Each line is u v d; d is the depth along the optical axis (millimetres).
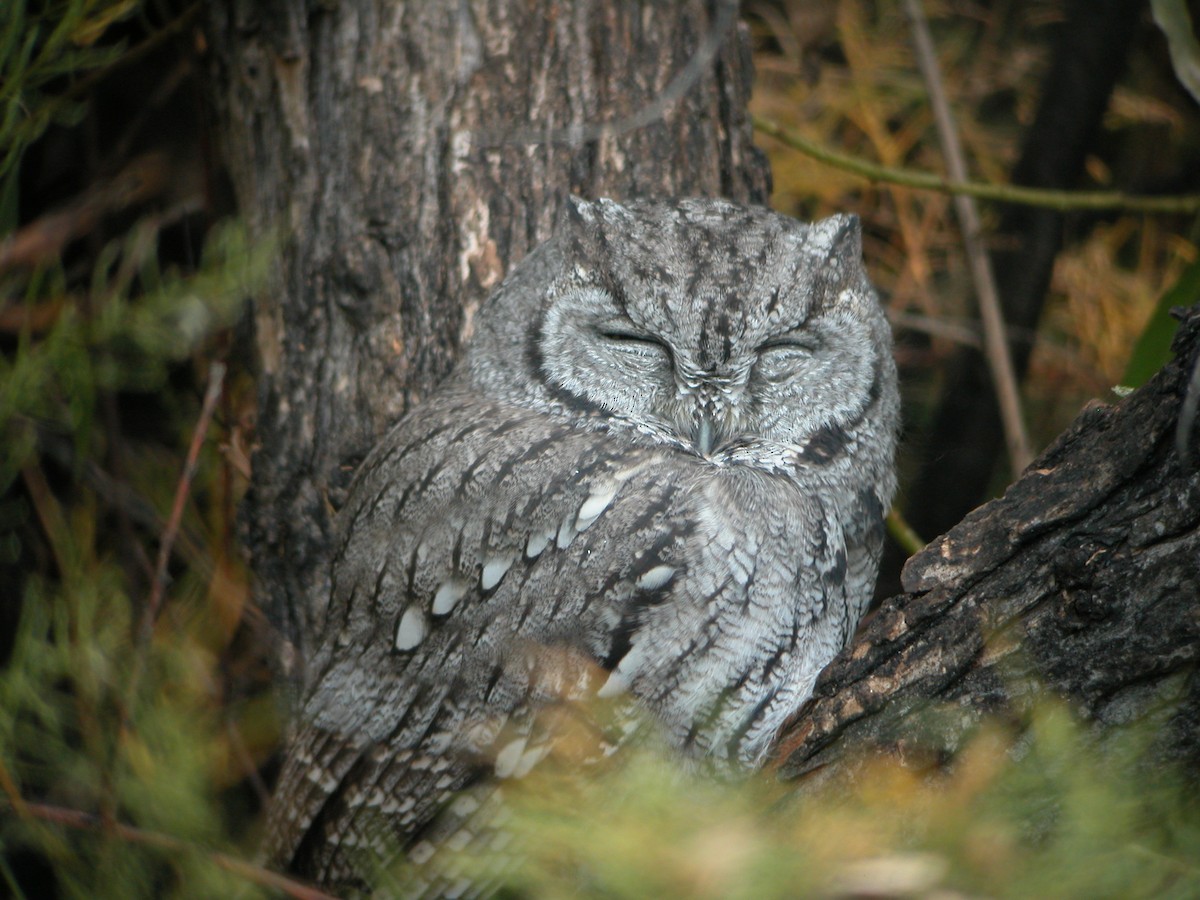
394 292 3361
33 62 3361
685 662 3307
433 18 3367
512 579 3316
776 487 3320
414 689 3322
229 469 3389
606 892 3211
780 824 3264
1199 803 3229
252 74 3375
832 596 3324
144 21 3393
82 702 3336
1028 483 3264
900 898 3199
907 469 3420
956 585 3264
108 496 3387
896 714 3268
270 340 3371
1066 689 3248
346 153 3367
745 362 3324
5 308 3371
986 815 3215
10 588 3398
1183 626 3238
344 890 3330
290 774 3340
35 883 3381
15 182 3359
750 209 3340
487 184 3363
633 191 3367
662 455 3320
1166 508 3240
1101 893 3195
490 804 3312
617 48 3371
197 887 3291
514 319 3338
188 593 3395
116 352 3359
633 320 3324
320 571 3363
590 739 3305
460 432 3330
